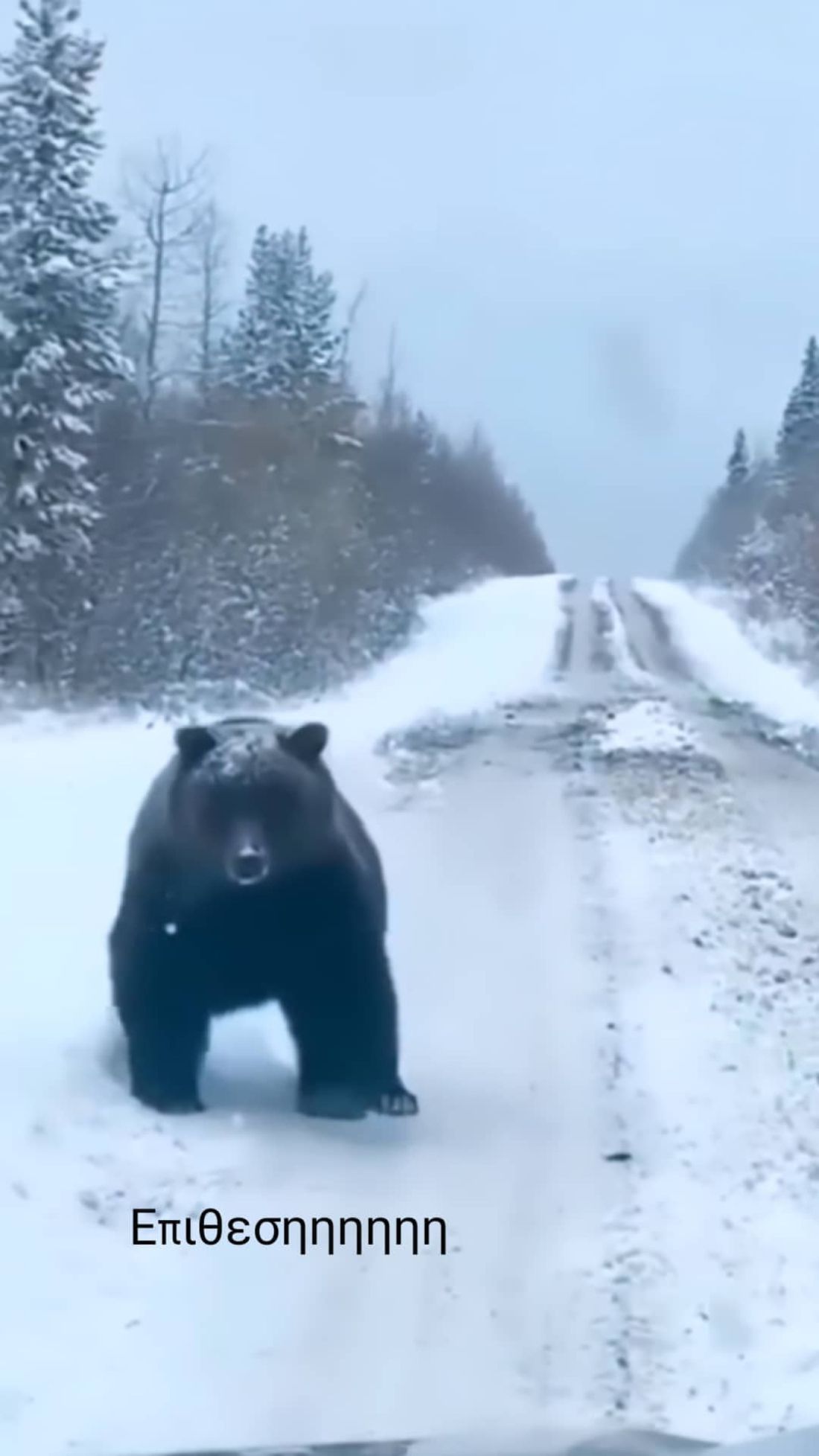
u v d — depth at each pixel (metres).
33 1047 10.02
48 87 35.81
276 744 8.85
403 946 13.29
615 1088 9.90
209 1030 9.56
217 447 50.53
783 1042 10.84
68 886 15.18
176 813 8.88
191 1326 6.78
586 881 15.85
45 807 19.44
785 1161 8.69
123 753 24.97
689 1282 7.23
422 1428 5.95
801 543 62.53
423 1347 6.64
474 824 18.88
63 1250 7.36
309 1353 6.57
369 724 30.34
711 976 12.49
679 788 21.75
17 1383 6.21
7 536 35.00
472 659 47.31
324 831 8.91
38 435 35.44
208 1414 6.06
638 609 71.19
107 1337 6.64
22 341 35.50
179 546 39.78
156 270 56.88
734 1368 6.49
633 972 12.59
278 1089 9.85
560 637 54.31
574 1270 7.36
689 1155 8.79
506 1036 10.98
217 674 35.22
